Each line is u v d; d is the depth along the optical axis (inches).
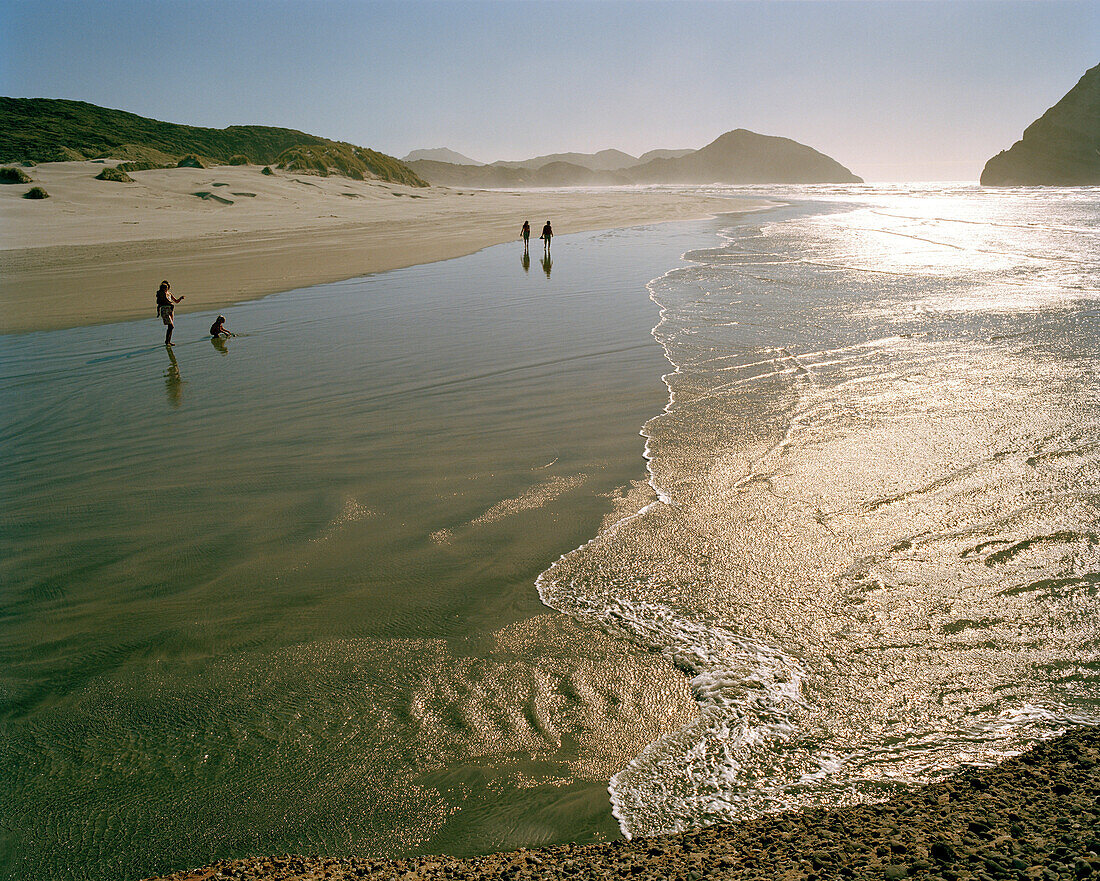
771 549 230.4
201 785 147.4
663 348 508.4
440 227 1681.8
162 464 332.8
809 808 131.7
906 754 147.3
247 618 207.5
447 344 549.3
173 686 179.0
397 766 150.6
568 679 175.9
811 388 397.1
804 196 3897.6
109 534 264.1
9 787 148.1
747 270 865.5
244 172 2763.3
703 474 291.3
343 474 312.2
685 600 206.8
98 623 207.9
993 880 88.4
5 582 232.1
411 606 210.2
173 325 627.8
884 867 95.9
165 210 1918.1
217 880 114.5
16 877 126.3
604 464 309.0
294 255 1136.8
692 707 164.7
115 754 157.1
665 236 1390.3
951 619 191.9
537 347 529.3
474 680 176.9
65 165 2348.7
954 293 654.5
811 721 158.7
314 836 133.7
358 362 506.0
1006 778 126.4
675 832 128.7
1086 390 368.2
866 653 180.2
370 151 4104.3
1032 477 270.7
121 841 134.0
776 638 187.9
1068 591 201.5
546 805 138.6
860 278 764.0
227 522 270.7
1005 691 165.3
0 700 176.2
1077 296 619.5
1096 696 162.6
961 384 389.4
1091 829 98.0
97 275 935.7
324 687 176.4
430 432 361.1
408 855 128.0
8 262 1061.8
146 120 4350.4
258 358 526.3
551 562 231.1
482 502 278.2
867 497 262.4
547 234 1105.4
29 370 507.2
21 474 326.3
